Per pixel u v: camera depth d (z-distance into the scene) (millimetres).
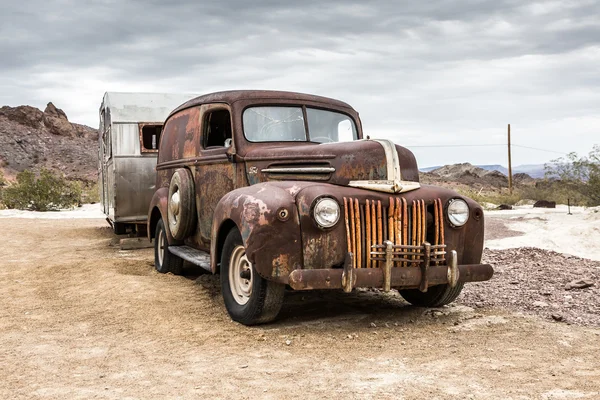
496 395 3633
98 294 6738
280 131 6629
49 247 11656
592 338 4934
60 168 77375
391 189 5293
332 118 7023
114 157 11156
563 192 22141
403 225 5250
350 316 5855
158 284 7258
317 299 6684
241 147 6359
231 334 5199
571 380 3900
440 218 5414
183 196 7273
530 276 7590
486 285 7191
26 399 3689
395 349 4715
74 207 24547
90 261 8953
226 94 6773
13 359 4555
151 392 3789
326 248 5070
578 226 11539
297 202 5078
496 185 64625
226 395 3711
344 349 4730
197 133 7285
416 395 3652
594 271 7750
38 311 6156
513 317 5695
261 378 4035
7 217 19141
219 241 5855
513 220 14539
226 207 5551
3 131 84312
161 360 4500
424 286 5215
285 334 5195
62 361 4500
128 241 11234
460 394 3658
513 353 4535
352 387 3816
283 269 4996
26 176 23594
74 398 3697
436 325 5484
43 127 90750
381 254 5129
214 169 6871
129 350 4785
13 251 10992
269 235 5004
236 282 5711
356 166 5355
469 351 4613
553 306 6051
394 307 6262
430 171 74062
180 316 5816
